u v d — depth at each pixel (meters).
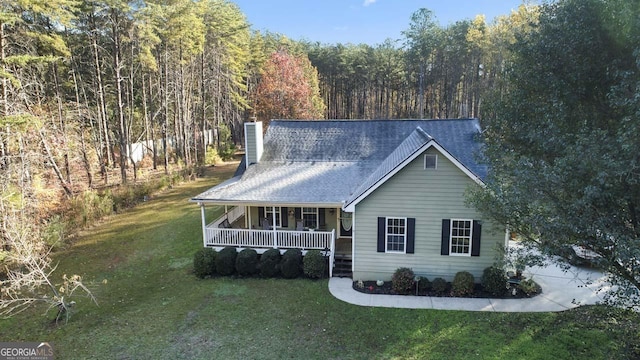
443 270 13.14
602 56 9.27
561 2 10.39
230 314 11.45
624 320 7.20
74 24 25.81
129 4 25.88
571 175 6.91
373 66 61.19
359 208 13.23
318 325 10.72
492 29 43.50
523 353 9.14
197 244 17.67
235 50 41.06
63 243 17.86
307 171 16.62
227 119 50.78
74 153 27.91
